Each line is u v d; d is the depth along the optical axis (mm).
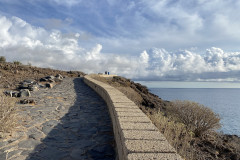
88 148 3939
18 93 9594
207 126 8734
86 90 13703
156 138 2590
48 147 3922
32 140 4219
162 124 6180
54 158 3473
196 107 8969
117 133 3637
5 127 4547
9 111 4945
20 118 5801
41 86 13797
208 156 6086
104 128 5219
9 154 3520
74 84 17781
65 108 7570
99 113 6891
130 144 2367
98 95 11305
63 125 5406
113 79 25000
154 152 2178
